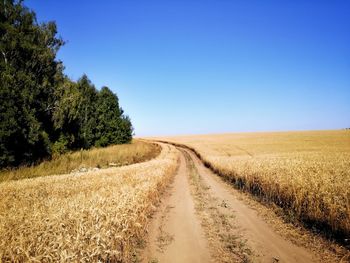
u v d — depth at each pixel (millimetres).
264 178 12852
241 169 17016
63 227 4766
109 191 8445
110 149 38250
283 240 6797
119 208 6020
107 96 52781
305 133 98750
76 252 3885
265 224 8281
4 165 22078
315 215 7699
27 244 3893
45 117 30688
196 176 21328
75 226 4691
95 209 5539
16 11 27531
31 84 25609
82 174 14906
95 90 49031
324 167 13922
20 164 23344
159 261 5637
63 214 5320
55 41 31500
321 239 6754
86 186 9992
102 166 24750
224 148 53750
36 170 19547
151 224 8273
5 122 21734
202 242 6750
